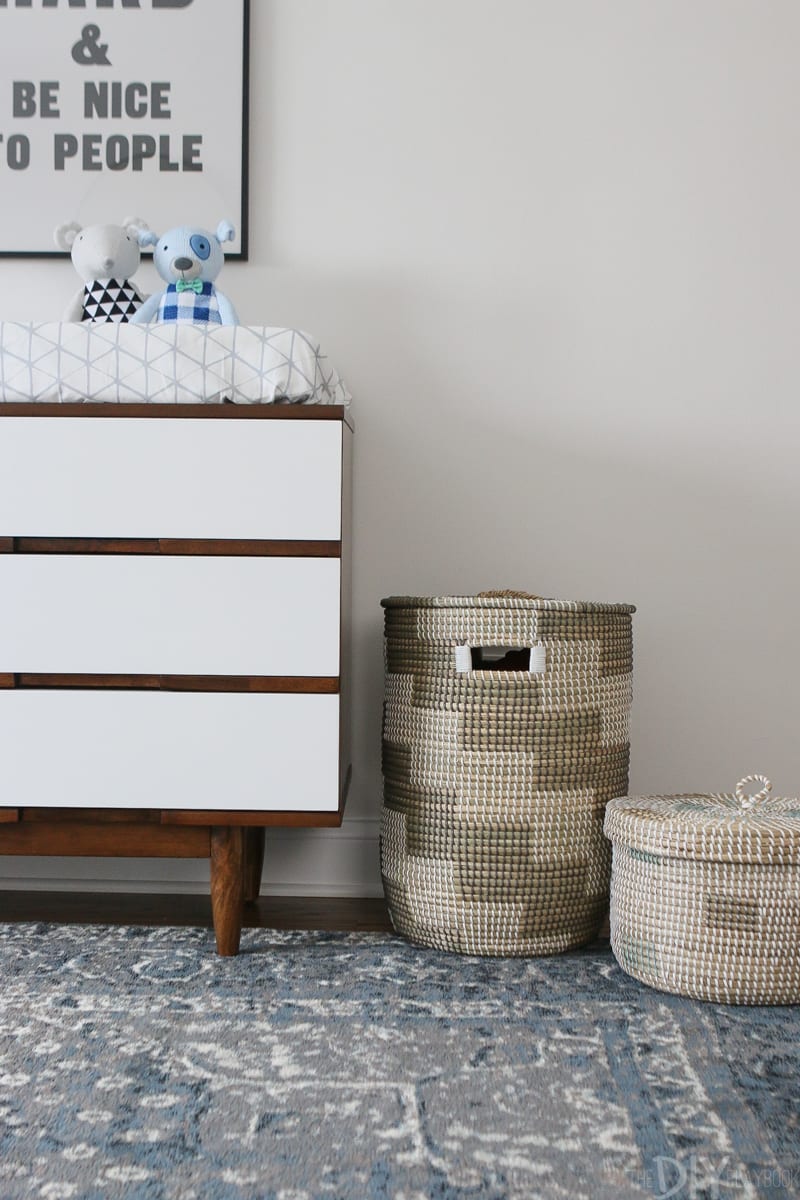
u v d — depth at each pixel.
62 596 1.57
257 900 1.98
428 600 1.66
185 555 1.56
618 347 2.02
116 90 1.99
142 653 1.57
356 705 2.04
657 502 2.03
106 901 1.94
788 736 2.04
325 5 2.00
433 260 2.02
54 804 1.58
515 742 1.62
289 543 1.56
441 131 2.01
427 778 1.66
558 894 1.63
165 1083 1.16
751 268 2.01
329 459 1.56
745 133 2.00
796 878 1.42
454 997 1.44
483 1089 1.15
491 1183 0.97
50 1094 1.13
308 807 1.57
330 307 2.02
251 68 2.01
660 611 2.04
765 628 2.03
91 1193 0.94
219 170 2.00
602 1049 1.27
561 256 2.02
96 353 1.57
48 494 1.56
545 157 2.01
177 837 1.60
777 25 2.00
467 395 2.02
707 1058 1.25
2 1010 1.36
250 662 1.57
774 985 1.42
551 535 2.03
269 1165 0.99
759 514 2.03
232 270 2.02
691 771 2.04
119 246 1.85
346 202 2.02
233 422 1.55
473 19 2.00
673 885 1.45
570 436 2.03
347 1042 1.28
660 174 2.01
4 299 2.03
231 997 1.42
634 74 2.00
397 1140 1.04
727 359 2.02
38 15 1.99
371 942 1.70
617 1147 1.03
